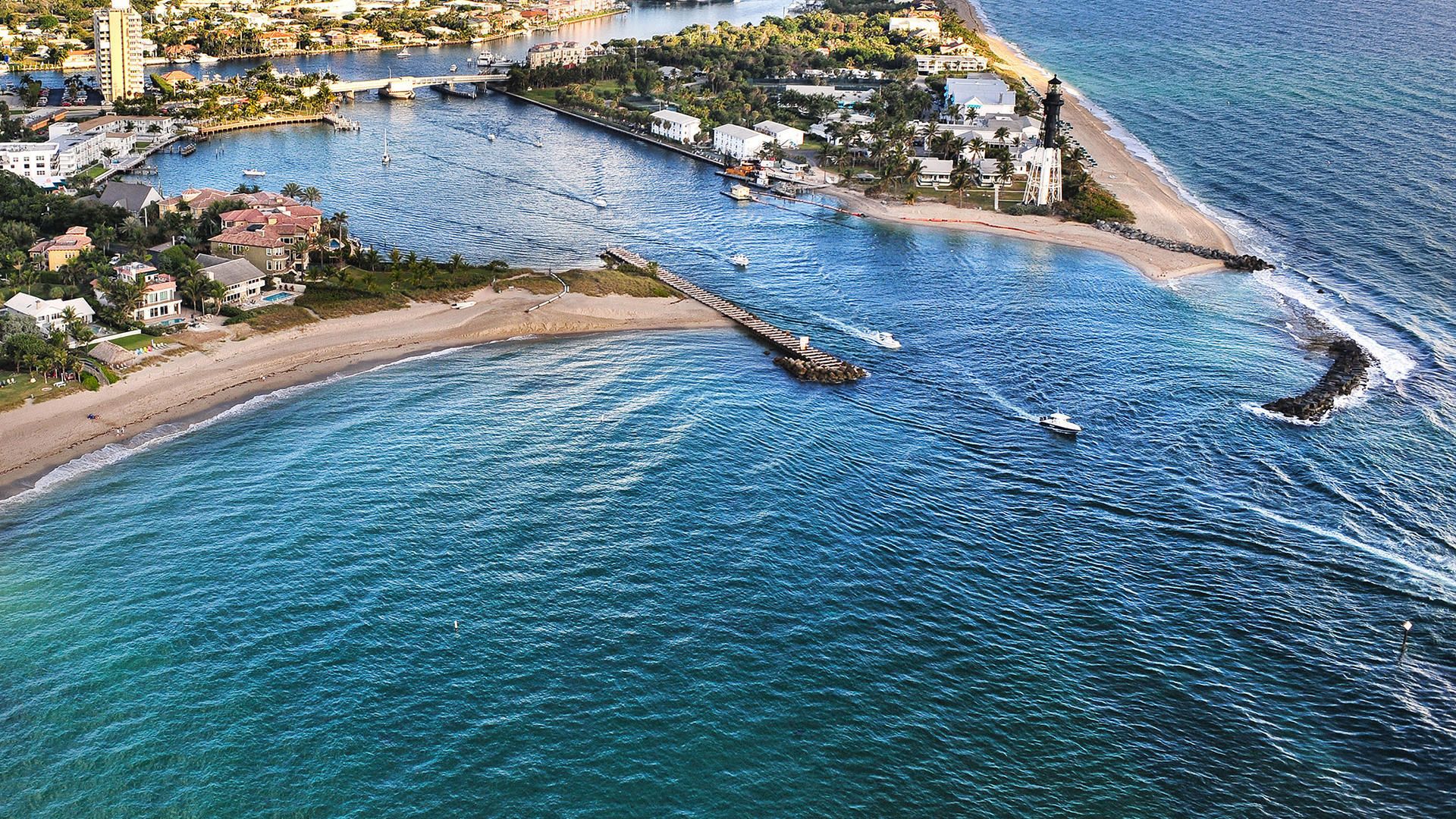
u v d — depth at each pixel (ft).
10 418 571.69
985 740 379.55
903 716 388.37
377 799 350.23
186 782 354.13
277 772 358.64
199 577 447.83
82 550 464.65
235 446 555.69
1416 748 379.55
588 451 558.15
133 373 628.69
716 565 465.88
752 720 383.86
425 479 526.57
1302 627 438.40
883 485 537.65
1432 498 532.32
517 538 480.23
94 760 360.89
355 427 579.07
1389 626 440.04
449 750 368.27
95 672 395.96
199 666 400.06
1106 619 441.68
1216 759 374.02
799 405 624.59
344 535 477.77
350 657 406.41
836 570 466.29
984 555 481.46
